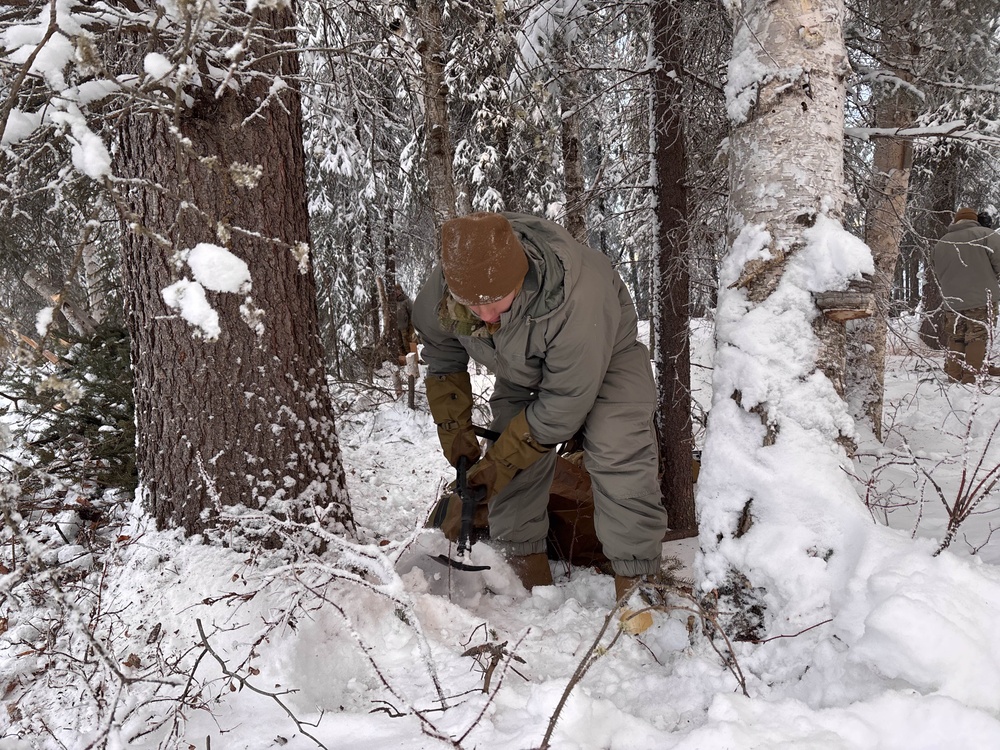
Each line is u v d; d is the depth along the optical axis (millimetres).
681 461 3707
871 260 1827
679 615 2113
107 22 1504
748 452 1906
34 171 2791
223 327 2277
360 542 2674
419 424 6180
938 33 4094
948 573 1470
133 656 1815
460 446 2570
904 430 4883
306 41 3391
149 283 2270
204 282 1112
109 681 1686
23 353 1047
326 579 2109
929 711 1251
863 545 1631
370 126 4059
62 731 1610
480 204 8742
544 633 2162
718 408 2018
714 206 3777
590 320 2008
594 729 1466
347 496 2660
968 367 2271
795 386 1893
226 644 1884
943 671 1314
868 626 1396
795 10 1947
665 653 2012
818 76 1946
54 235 4250
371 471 4477
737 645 1760
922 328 4523
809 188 1936
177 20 1449
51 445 3256
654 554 2295
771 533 1780
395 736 1505
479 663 1789
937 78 3996
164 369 2305
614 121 4434
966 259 5715
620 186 3871
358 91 3131
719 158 3576
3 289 4727
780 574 1724
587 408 2160
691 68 3682
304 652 1870
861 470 2977
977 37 4371
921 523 2820
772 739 1304
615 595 2441
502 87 4863
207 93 2129
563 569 3055
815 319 1922
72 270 1068
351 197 8461
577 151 4617
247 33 1245
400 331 8594
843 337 1972
